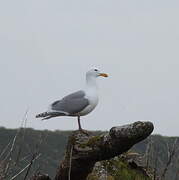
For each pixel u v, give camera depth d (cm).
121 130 1152
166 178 1155
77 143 1277
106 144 1195
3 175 1089
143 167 1516
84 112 1673
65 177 1322
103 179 1447
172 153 1122
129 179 1477
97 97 1694
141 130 1134
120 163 1508
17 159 1154
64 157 1323
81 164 1273
